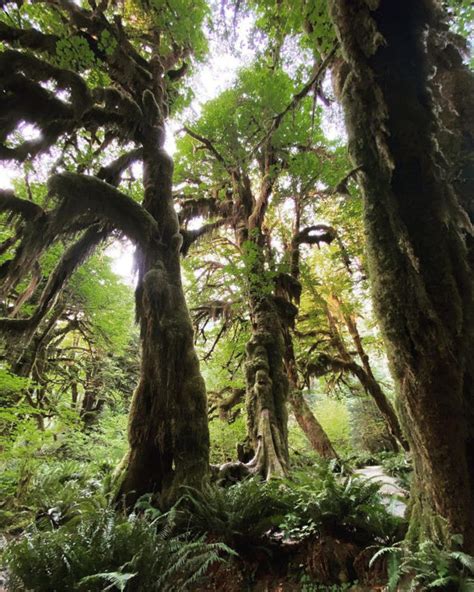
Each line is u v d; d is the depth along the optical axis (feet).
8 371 28.76
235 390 45.93
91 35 27.14
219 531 15.12
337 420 65.87
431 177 11.27
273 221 45.60
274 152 35.37
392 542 12.79
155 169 26.18
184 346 21.24
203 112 38.24
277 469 24.97
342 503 14.01
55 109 21.75
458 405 10.30
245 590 13.30
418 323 10.83
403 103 11.47
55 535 12.69
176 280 23.47
